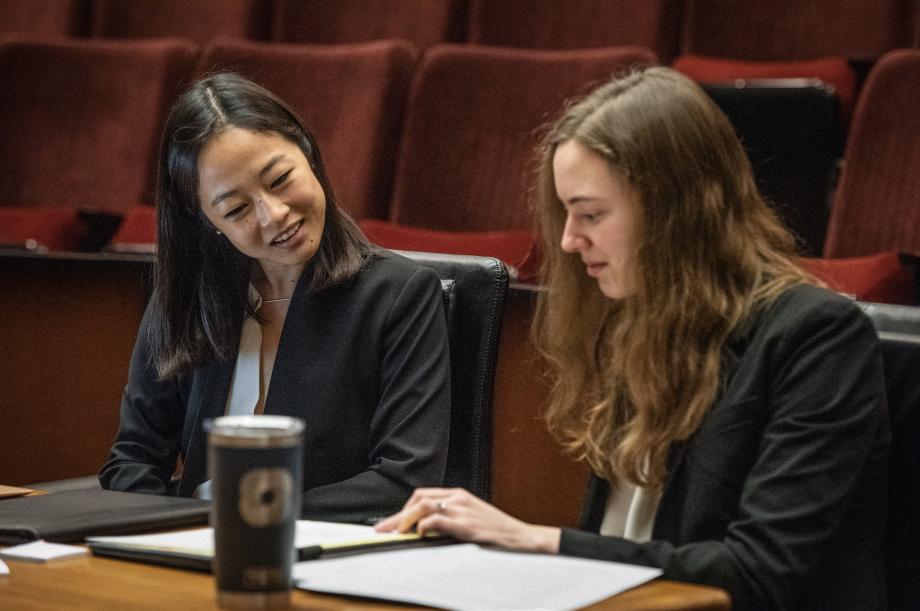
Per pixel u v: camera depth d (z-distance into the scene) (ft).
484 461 9.26
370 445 9.08
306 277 9.29
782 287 7.34
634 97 7.43
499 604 5.17
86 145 19.79
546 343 8.38
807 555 6.58
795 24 19.36
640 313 7.44
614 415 7.95
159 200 9.42
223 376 9.45
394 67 18.26
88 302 14.12
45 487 14.08
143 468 9.61
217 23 21.88
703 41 19.79
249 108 8.96
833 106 15.40
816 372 6.90
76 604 5.21
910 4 18.70
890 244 15.37
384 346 9.13
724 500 7.06
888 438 7.05
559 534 6.55
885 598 7.06
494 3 20.03
